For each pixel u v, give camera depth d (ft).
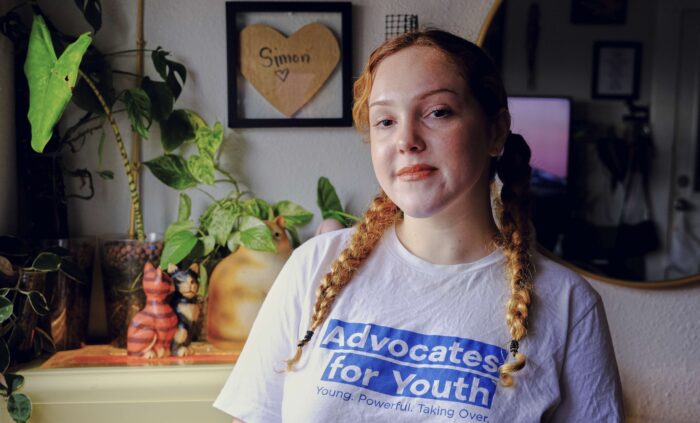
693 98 4.77
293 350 2.95
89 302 4.70
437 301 2.74
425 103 2.59
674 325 4.93
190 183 4.71
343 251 2.90
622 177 4.80
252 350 3.05
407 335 2.68
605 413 2.70
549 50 4.77
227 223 4.50
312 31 4.83
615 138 4.79
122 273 4.51
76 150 4.83
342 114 4.90
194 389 4.08
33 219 4.63
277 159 4.94
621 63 4.77
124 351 4.48
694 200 4.81
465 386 2.55
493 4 4.83
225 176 4.90
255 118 4.86
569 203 4.81
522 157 3.05
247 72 4.82
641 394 4.96
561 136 4.79
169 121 4.70
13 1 4.63
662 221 4.82
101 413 4.08
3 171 4.47
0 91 4.41
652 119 4.79
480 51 2.80
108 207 4.88
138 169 4.86
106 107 4.43
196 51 4.85
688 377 4.96
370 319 2.74
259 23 4.83
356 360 2.65
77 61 3.76
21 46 4.62
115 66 4.79
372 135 2.74
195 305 4.36
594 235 4.82
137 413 4.10
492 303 2.73
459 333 2.66
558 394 2.64
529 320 2.69
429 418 2.53
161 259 4.39
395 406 2.57
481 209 2.86
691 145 4.79
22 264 4.35
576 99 4.78
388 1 4.88
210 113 4.88
